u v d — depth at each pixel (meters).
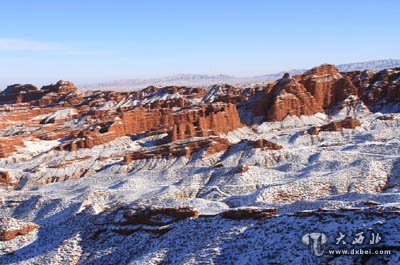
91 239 70.25
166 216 68.00
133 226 69.00
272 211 62.44
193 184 119.06
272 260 52.81
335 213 56.44
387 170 106.31
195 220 65.00
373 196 79.62
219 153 149.25
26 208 105.06
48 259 67.25
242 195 97.56
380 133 161.62
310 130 173.25
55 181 151.12
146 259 59.69
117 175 145.50
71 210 95.56
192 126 178.88
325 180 101.12
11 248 73.44
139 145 186.12
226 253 56.66
